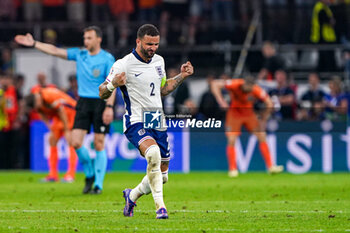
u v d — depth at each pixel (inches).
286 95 2482.8
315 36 2849.4
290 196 1533.0
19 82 2593.5
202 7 3024.1
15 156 2551.7
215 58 2778.1
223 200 1448.1
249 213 1171.3
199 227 965.8
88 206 1299.2
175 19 3021.7
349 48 2805.1
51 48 1563.7
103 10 3036.4
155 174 1018.7
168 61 2783.0
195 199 1472.7
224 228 958.4
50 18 3056.1
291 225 999.0
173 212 1186.6
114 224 1000.2
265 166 2413.9
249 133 2415.1
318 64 2812.5
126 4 3024.1
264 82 2556.6
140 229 939.3
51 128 2027.6
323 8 2849.4
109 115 1512.1
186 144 2437.3
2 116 2504.9
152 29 1027.9
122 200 1422.2
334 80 2522.1
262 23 2901.1
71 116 2007.9
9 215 1149.1
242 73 2743.6
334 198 1487.5
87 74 1547.7
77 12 3041.3
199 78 2741.1
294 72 2815.0
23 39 1557.6
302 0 2923.2
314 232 925.2
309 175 2247.8
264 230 940.6
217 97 2223.2
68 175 2027.6
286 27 2888.8
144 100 1050.1
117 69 1037.8
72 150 2016.5
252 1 2955.2
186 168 2434.8
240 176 2203.5
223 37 2903.5
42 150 2504.9
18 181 2042.3
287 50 2834.6
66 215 1143.0
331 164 2400.3
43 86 2380.7
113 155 2434.8
